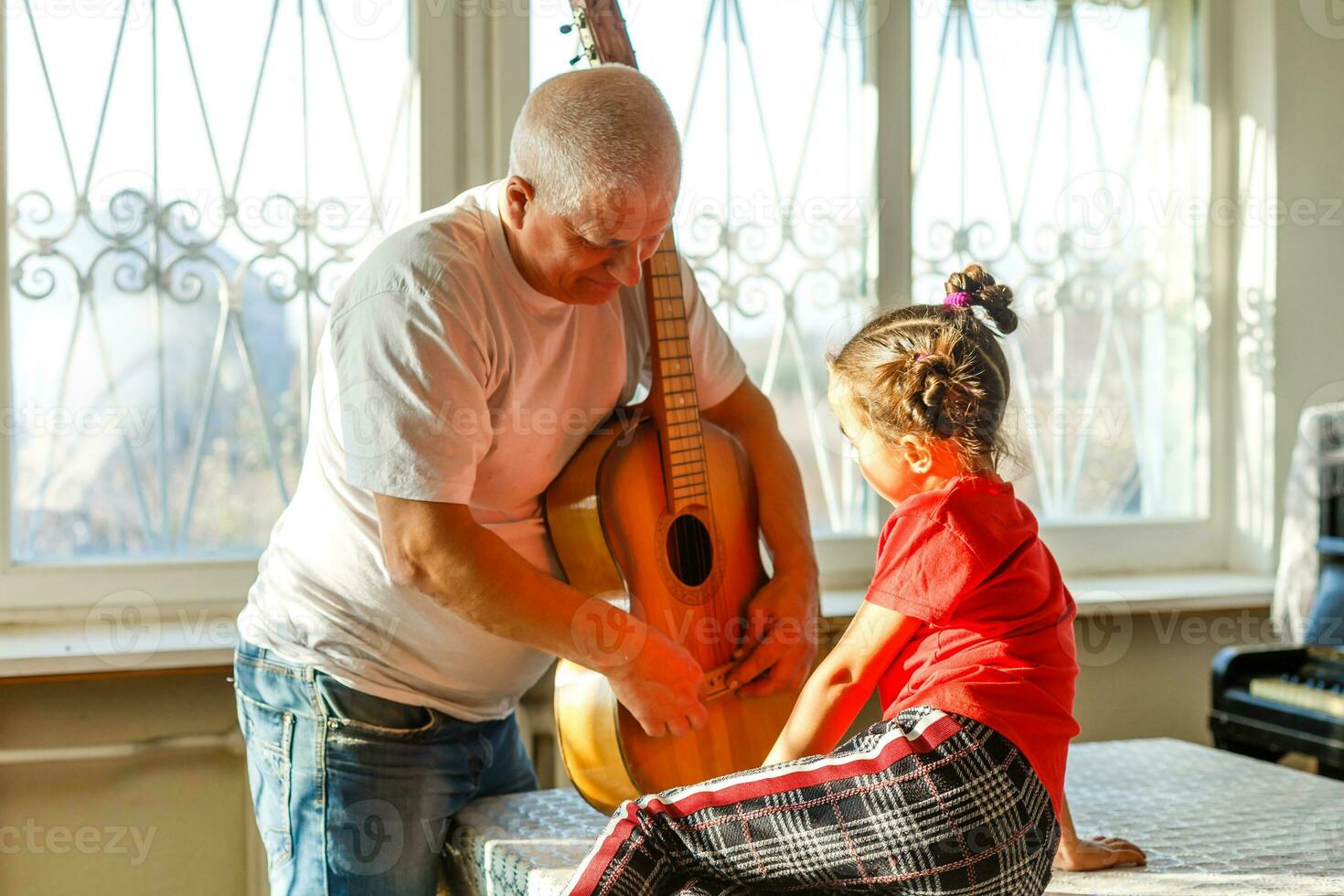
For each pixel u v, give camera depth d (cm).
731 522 173
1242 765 200
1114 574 287
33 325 214
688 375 168
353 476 144
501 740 178
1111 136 287
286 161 227
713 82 250
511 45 230
